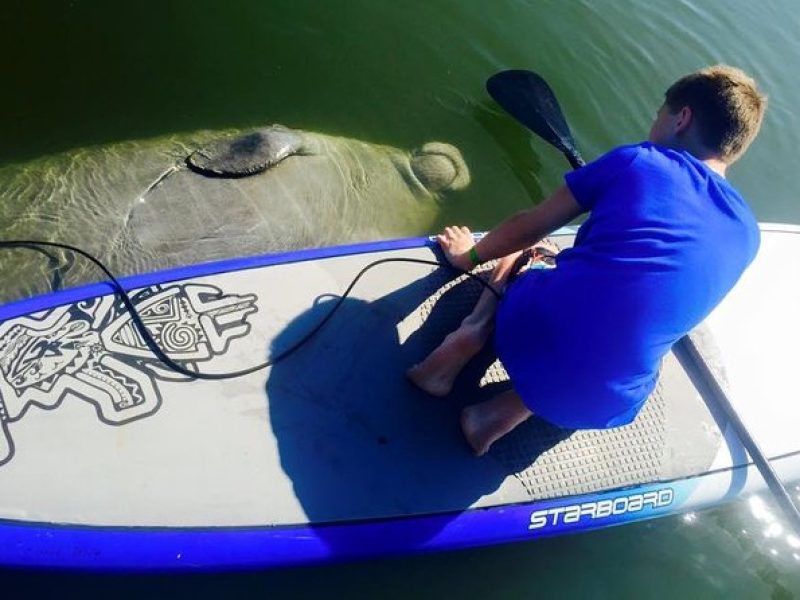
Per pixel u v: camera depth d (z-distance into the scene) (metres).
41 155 4.05
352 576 2.81
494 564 2.96
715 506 3.02
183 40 5.00
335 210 4.02
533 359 2.35
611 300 2.17
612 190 2.27
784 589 3.11
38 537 2.32
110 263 3.33
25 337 2.68
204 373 2.73
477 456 2.79
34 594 2.53
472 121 5.05
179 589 2.65
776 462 3.14
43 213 3.42
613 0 6.23
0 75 4.49
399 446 2.74
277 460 2.61
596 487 2.85
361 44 5.30
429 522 2.64
